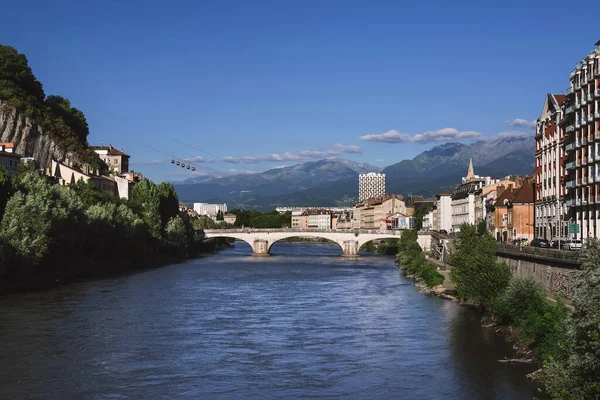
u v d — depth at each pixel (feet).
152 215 637.71
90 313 291.99
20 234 360.07
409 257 556.10
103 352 218.38
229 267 578.66
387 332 257.34
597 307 124.16
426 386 181.88
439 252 587.27
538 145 467.93
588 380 123.65
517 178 595.06
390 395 174.50
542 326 203.51
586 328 126.41
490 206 605.73
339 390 179.32
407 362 208.23
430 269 449.89
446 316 294.66
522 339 211.82
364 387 181.78
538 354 204.74
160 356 214.90
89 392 175.22
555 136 421.59
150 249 609.42
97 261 495.82
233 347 230.27
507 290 238.89
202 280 450.30
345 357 216.13
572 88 374.43
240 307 321.93
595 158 338.34
